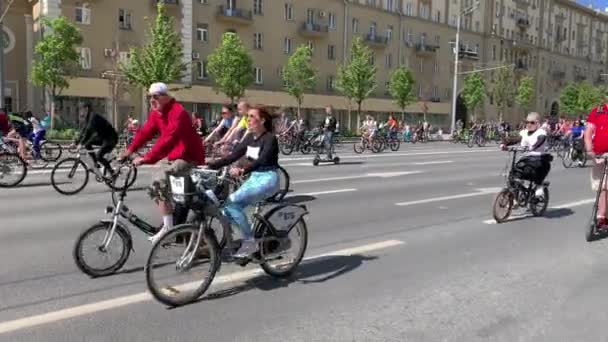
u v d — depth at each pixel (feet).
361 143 83.05
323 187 40.34
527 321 14.94
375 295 16.69
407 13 193.57
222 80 128.77
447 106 210.38
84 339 13.07
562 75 280.92
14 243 21.93
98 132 34.73
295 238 18.70
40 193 35.35
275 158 17.78
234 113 39.63
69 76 108.99
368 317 14.92
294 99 157.89
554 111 280.92
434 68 205.26
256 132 17.83
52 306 15.12
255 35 150.30
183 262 15.78
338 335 13.69
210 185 17.35
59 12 116.26
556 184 47.39
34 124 52.49
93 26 120.88
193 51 137.49
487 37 227.20
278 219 17.89
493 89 218.38
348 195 36.58
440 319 14.92
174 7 131.95
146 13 128.16
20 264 18.95
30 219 26.86
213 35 141.69
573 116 260.42
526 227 27.45
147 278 15.11
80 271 18.28
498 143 138.31
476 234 25.57
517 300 16.55
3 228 24.67
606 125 24.34
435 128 184.44
